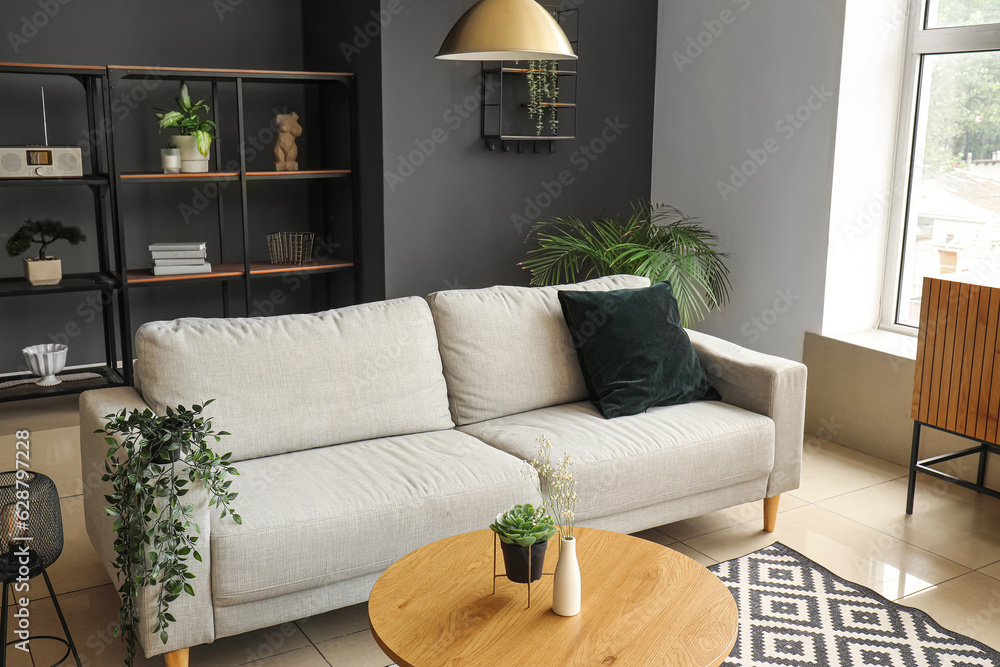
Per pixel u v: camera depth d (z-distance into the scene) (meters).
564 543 1.76
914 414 3.23
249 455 2.55
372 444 2.70
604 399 2.98
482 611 1.79
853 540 3.07
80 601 2.60
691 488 2.82
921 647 2.40
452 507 2.38
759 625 2.51
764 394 3.02
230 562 2.09
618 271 4.33
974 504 3.40
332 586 2.28
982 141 3.66
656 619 1.77
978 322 2.97
